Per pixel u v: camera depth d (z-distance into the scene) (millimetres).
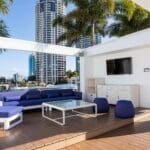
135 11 11070
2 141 3469
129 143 3600
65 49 8094
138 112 5996
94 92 8609
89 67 9180
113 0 9625
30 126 4500
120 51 7617
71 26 10773
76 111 6203
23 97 6453
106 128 4379
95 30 11531
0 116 4254
